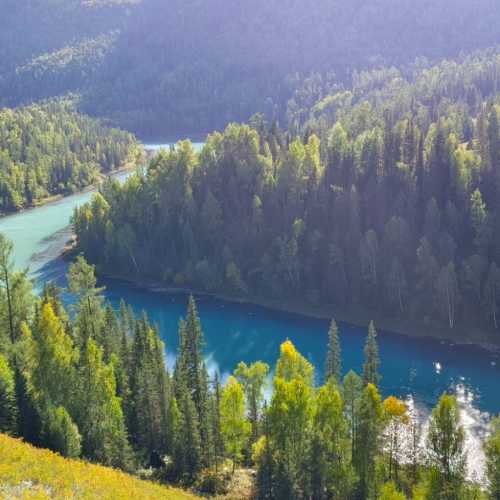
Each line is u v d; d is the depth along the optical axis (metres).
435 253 111.75
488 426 78.56
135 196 154.38
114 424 57.72
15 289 70.56
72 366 58.97
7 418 51.44
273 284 128.12
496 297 105.31
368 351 71.88
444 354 102.44
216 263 136.12
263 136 160.00
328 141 150.75
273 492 54.53
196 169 149.38
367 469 53.22
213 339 112.81
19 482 35.34
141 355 74.75
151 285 142.00
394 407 61.12
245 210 140.25
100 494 37.25
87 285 74.75
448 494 46.44
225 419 61.31
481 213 109.25
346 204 123.19
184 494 47.16
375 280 117.31
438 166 120.56
